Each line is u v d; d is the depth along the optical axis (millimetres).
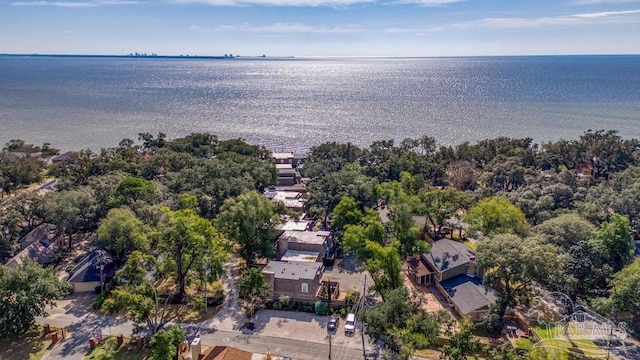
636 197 73812
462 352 41469
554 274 51312
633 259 59844
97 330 50062
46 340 48000
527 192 80250
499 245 51938
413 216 75688
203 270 56125
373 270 54344
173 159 100812
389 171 106438
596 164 108375
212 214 80062
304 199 91688
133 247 63625
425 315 45625
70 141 160000
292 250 67938
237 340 48375
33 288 47219
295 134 173250
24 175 101125
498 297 53156
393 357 45062
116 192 75000
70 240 71188
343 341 48250
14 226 67562
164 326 50688
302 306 55188
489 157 110875
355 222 72062
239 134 173250
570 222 62594
